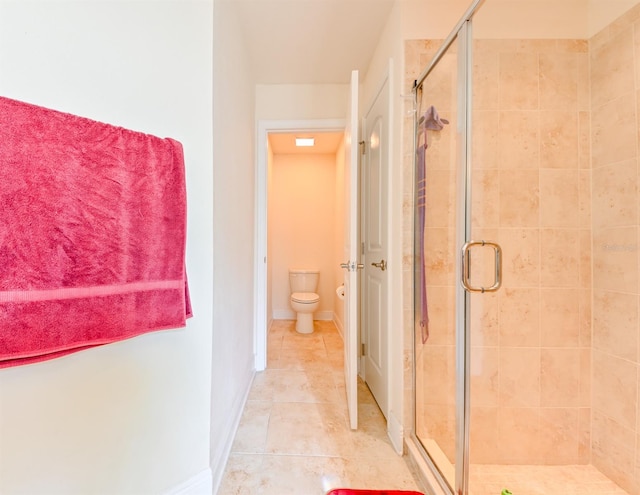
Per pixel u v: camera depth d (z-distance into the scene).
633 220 1.15
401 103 1.38
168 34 0.99
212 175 1.07
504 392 1.33
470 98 1.16
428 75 1.32
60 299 0.66
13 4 0.71
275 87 2.20
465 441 1.10
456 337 1.18
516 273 1.34
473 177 1.33
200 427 1.04
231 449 1.32
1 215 0.59
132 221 0.80
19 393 0.69
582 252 1.32
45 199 0.64
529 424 1.33
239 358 1.60
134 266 0.81
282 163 3.70
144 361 0.91
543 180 1.33
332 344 2.78
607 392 1.24
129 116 0.91
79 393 0.78
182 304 0.91
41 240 0.63
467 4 1.35
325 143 3.22
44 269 0.64
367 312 2.02
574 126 1.33
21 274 0.61
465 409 1.12
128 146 0.80
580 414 1.31
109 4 0.87
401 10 1.36
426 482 1.12
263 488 1.11
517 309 1.34
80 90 0.82
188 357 1.02
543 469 1.29
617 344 1.21
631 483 1.14
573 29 1.32
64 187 0.67
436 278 1.34
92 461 0.81
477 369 1.34
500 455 1.32
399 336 1.38
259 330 2.19
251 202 2.04
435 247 1.34
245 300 1.80
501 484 1.20
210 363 1.06
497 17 1.31
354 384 1.47
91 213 0.72
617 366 1.20
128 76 0.91
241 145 1.64
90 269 0.71
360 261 2.14
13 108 0.61
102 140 0.74
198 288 1.05
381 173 1.69
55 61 0.78
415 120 1.37
